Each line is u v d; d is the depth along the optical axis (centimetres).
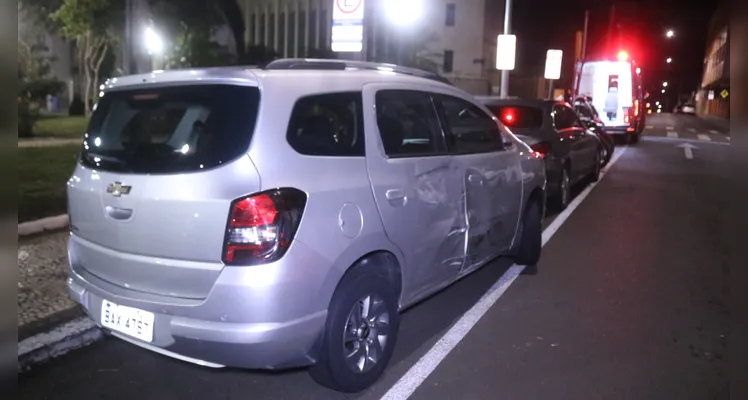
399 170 418
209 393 405
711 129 3278
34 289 548
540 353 464
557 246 772
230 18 2417
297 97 363
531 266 679
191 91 364
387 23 1838
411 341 484
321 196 354
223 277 330
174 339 344
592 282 630
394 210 404
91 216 377
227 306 330
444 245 467
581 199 1101
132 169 361
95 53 2614
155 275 349
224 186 330
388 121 426
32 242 685
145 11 1052
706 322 527
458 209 481
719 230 870
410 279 434
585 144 1117
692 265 695
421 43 3331
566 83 4934
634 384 417
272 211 332
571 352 466
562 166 952
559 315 541
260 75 355
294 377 428
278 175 339
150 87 380
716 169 1544
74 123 2334
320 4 5262
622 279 641
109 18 2022
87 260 388
